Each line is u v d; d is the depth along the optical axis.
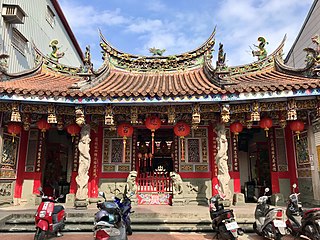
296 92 8.75
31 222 8.59
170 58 14.50
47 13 19.20
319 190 10.23
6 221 8.59
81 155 10.31
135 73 14.38
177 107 10.05
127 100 9.35
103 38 14.08
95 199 11.22
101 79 12.10
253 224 7.98
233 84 9.53
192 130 12.68
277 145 12.42
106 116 9.88
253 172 17.22
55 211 7.75
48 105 9.82
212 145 12.38
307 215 6.79
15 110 9.53
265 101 9.60
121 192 12.09
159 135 13.80
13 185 11.67
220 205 7.63
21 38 15.38
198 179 12.17
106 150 12.62
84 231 8.27
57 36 21.06
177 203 11.38
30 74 12.85
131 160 12.47
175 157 12.48
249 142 17.30
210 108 9.91
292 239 7.45
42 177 12.75
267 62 12.82
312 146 10.65
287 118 9.38
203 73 13.42
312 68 10.16
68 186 15.83
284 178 12.08
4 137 11.12
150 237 7.63
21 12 14.12
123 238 5.95
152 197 12.05
